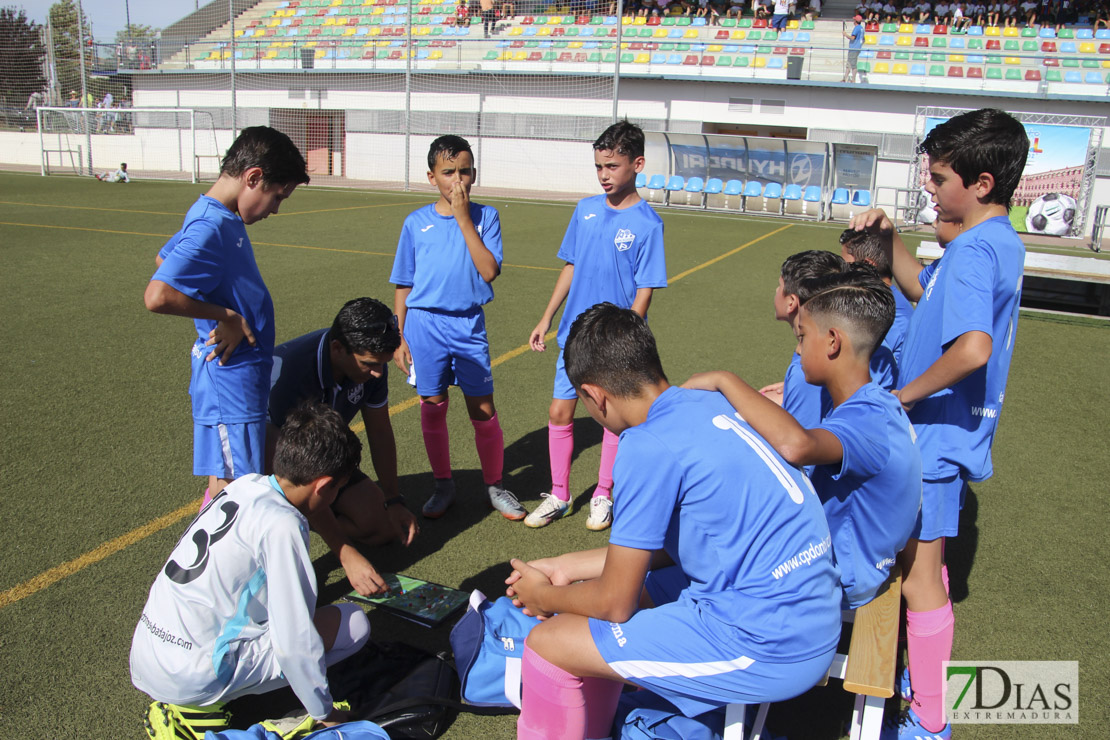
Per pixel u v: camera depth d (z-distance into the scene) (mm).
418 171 25578
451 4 28562
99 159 27750
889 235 2844
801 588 1871
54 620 2711
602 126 23406
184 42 27719
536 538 3477
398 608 2844
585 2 27078
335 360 2973
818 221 18812
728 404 2020
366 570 2662
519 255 11312
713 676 1893
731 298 8883
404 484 3986
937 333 2330
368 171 26188
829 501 2150
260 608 2166
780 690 1887
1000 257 2215
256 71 26156
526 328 7156
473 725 2352
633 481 1880
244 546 2084
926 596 2369
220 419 2713
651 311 8094
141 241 11031
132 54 28016
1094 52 22750
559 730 2082
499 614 2514
